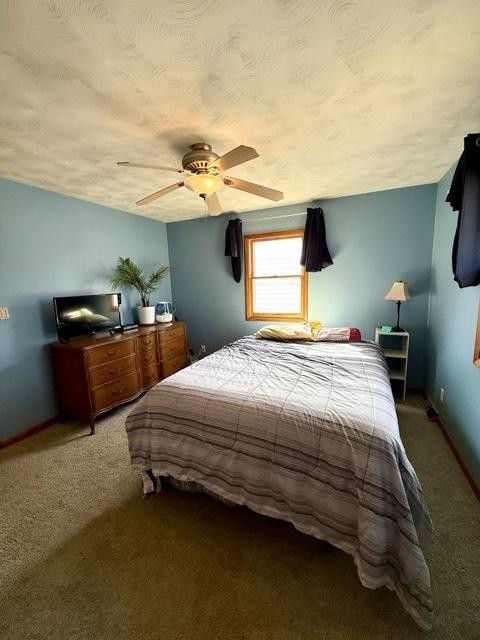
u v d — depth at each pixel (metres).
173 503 1.73
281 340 3.10
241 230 3.79
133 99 1.38
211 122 1.61
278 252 3.72
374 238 3.16
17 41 1.02
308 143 1.91
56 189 2.67
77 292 2.99
